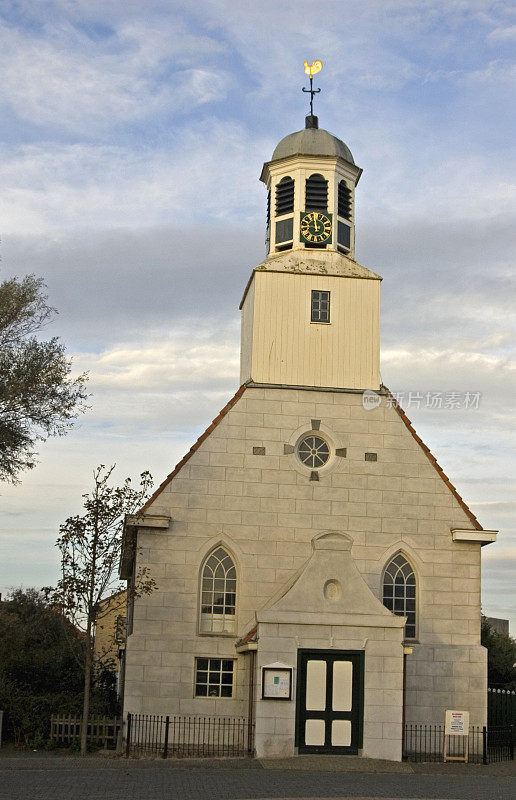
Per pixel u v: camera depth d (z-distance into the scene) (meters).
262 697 28.72
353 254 37.78
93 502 30.08
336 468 34.16
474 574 33.94
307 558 33.22
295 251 36.84
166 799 20.52
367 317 36.03
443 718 32.66
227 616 32.84
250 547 33.19
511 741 32.62
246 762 27.45
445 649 33.22
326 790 22.44
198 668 32.25
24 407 35.00
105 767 25.91
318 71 39.41
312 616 29.39
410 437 34.75
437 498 34.34
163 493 33.12
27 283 36.19
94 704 33.22
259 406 34.34
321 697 29.12
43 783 22.58
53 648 37.12
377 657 29.45
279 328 35.50
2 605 46.88
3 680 34.78
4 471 35.38
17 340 35.75
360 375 35.38
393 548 33.78
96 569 29.88
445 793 22.48
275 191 37.97
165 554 32.72
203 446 33.69
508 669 59.22
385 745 29.00
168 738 31.38
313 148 37.44
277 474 33.81
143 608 32.31
